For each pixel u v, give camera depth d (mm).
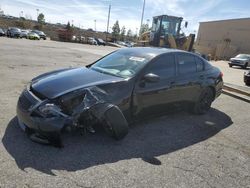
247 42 46312
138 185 3076
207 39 56812
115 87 4125
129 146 4059
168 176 3344
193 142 4527
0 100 5488
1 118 4496
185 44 17656
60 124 3477
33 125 3557
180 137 4680
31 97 3793
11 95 5969
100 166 3385
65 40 52812
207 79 6023
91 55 20109
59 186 2887
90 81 4109
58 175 3090
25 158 3365
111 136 4082
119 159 3623
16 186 2797
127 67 4668
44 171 3137
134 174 3295
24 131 3871
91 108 3701
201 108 6152
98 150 3795
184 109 5746
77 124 3643
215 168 3693
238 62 25172
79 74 4453
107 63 5074
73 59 15680
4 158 3305
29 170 3121
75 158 3506
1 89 6441
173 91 5082
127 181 3127
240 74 18234
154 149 4070
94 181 3051
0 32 42719
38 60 13273
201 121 5730
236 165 3852
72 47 29922
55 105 3588
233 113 6684
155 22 18828
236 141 4789
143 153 3889
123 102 4156
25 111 3674
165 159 3787
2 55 13680
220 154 4160
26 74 8891
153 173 3371
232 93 9039
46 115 3516
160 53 5043
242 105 7691
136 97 4363
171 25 18188
